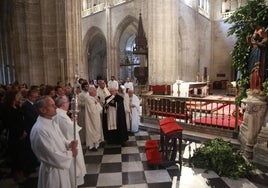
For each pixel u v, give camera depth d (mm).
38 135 3107
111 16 24922
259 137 5574
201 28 25656
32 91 5180
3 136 5754
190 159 5609
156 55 16125
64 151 3338
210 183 4594
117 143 7066
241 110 8594
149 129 8594
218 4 27625
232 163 5031
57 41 11625
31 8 11422
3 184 4738
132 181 4750
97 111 6590
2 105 5562
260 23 5695
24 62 11641
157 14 15945
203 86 16359
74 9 11680
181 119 8492
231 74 27375
